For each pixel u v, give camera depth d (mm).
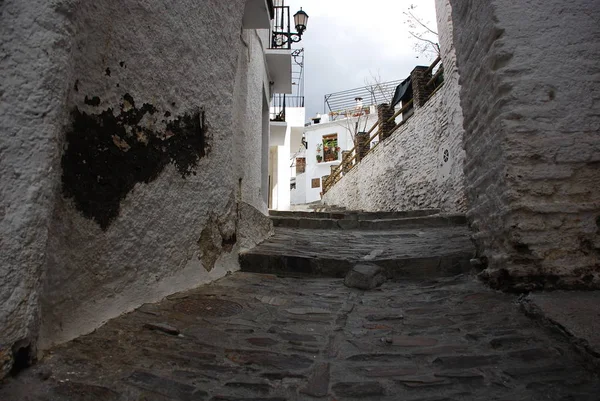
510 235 2828
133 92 2617
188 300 2998
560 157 2795
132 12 2600
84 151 2166
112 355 1932
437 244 5078
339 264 4156
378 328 2525
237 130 4879
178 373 1818
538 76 2871
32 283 1696
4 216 1610
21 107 1681
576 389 1675
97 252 2293
